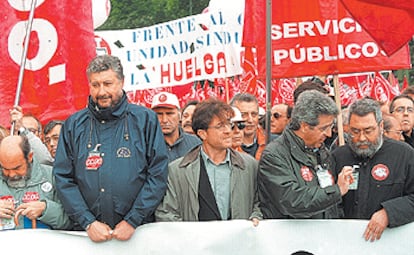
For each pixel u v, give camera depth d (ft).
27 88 19.80
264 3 21.50
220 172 16.93
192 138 22.34
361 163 17.04
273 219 16.89
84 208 16.26
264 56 21.52
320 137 16.30
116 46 29.99
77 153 16.37
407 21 19.89
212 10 31.45
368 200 16.93
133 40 29.99
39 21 19.85
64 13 19.88
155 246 16.72
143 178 16.30
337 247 16.93
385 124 20.85
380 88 35.17
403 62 21.74
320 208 16.07
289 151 16.47
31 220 17.02
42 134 21.86
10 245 16.57
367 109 16.72
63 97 19.86
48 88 19.88
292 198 16.12
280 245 16.89
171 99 21.93
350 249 16.92
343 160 17.22
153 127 16.38
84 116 16.49
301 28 21.38
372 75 35.09
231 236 16.78
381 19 19.98
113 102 16.15
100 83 16.03
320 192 16.02
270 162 16.43
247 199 16.94
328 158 16.85
